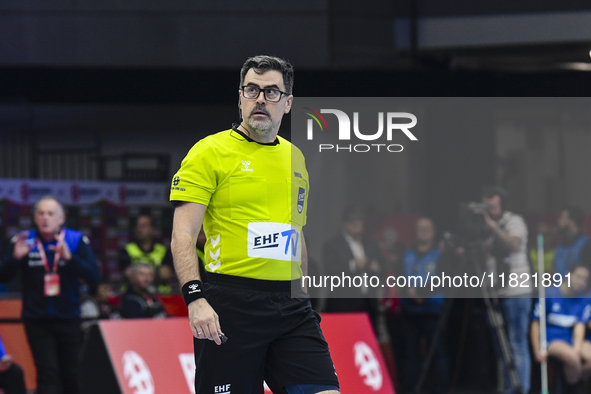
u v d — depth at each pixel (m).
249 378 4.91
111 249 15.71
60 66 15.94
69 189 15.35
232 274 4.91
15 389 9.58
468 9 16.31
